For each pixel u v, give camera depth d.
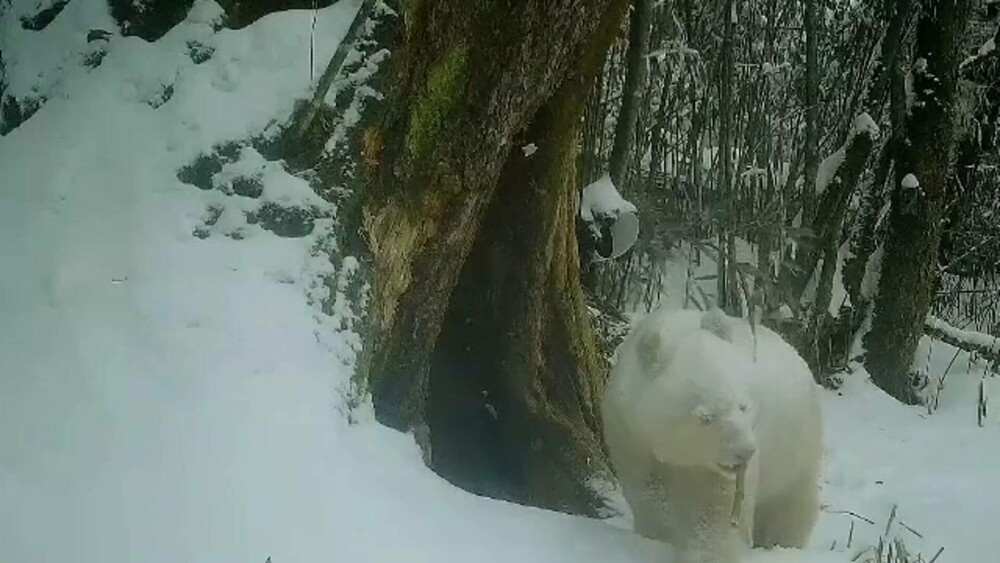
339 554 3.33
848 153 8.22
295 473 3.52
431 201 4.55
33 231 4.07
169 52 4.43
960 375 8.60
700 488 3.92
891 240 8.42
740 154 8.76
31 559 3.19
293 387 3.76
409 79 4.42
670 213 8.57
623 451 4.13
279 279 4.04
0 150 4.39
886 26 8.73
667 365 3.88
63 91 4.51
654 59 8.65
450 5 4.36
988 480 6.15
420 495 3.78
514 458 5.53
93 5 4.66
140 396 3.62
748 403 3.71
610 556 3.81
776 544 4.60
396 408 4.72
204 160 4.18
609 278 8.25
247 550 3.28
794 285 8.25
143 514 3.32
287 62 4.34
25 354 3.75
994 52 8.71
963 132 8.62
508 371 5.49
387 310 4.46
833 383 8.19
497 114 4.55
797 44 9.32
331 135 4.27
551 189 5.36
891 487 5.98
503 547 3.66
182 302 3.85
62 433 3.52
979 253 10.32
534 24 4.46
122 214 4.09
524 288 5.44
